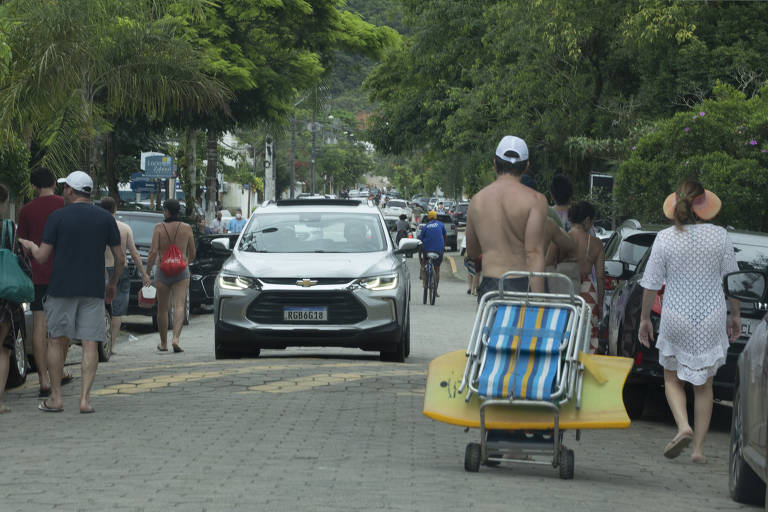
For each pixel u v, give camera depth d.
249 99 66.94
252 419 18.48
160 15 44.16
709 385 16.34
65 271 19.39
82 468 14.13
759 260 20.41
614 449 17.69
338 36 70.44
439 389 13.86
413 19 87.12
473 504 11.99
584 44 59.94
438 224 53.66
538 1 56.53
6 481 13.26
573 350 13.48
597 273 21.02
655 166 38.50
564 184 20.50
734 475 13.85
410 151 98.62
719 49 52.91
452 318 45.97
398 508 11.71
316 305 25.84
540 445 13.80
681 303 16.22
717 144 37.53
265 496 12.30
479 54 81.06
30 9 38.22
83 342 19.72
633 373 19.77
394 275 26.61
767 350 12.53
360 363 26.47
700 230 16.22
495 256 14.59
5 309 19.23
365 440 16.70
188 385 22.56
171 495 12.36
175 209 31.30
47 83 38.56
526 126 63.22
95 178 43.94
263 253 27.55
